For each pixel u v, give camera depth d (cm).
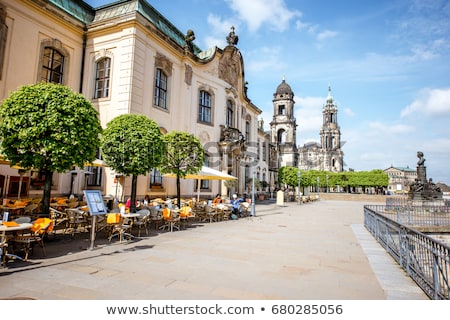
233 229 1226
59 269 591
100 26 1772
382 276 594
